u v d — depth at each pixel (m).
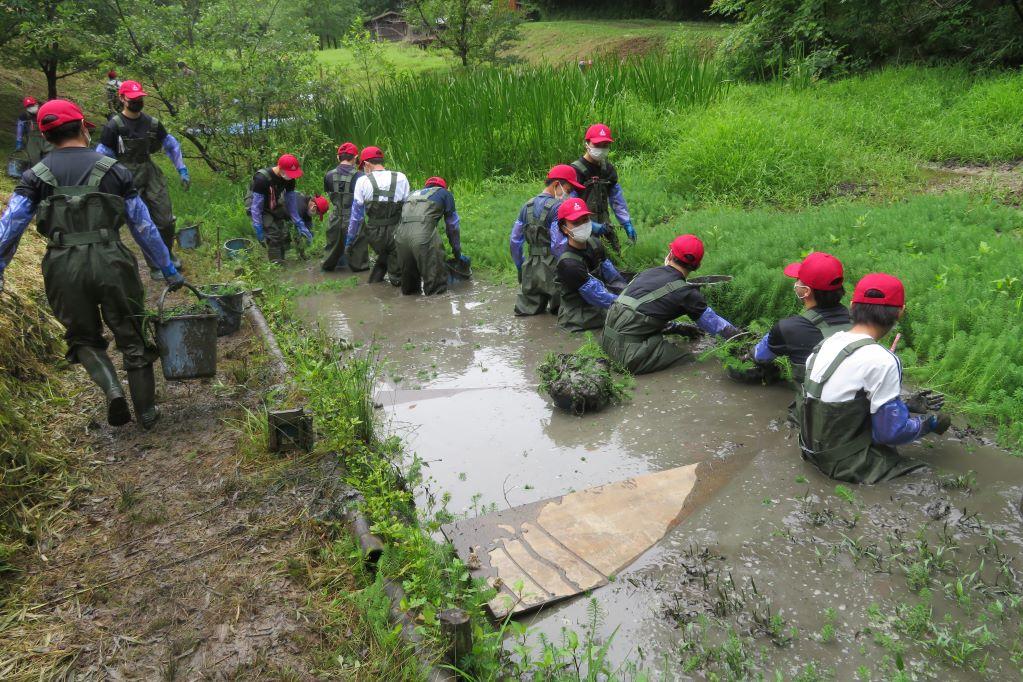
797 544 3.38
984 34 12.79
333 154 14.92
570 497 3.88
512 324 6.76
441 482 4.14
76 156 4.24
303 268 9.48
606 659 2.82
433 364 5.87
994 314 5.10
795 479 3.91
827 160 9.67
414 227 7.72
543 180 11.98
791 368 4.62
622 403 5.00
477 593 3.05
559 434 4.64
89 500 3.91
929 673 2.66
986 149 9.63
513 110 13.05
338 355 5.75
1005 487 3.72
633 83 13.85
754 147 10.09
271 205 9.35
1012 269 5.68
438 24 23.67
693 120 12.10
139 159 7.61
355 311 7.48
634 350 5.40
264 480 4.02
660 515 3.68
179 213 12.17
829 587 3.11
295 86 14.45
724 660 2.76
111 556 3.46
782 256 6.82
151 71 14.34
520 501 3.92
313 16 33.56
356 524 3.54
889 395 3.70
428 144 12.55
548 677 2.69
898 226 7.06
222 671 2.79
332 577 3.27
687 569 3.26
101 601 3.17
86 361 4.43
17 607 3.13
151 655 2.88
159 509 3.79
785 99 12.45
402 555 3.23
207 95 14.09
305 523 3.65
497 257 8.65
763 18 15.56
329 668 2.78
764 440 4.35
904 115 11.09
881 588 3.09
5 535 3.53
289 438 4.29
